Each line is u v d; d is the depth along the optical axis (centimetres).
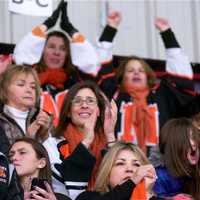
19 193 1384
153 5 2292
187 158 1597
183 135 1602
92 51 2027
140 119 1995
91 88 1709
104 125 1692
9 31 2109
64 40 1977
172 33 2116
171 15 2314
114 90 2016
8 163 1388
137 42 2255
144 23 2272
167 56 2103
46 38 1958
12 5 1628
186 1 2334
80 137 1667
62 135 1672
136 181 1488
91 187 1587
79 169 1565
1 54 2034
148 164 1541
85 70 2012
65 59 1978
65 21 2019
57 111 1905
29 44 1934
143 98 2011
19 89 1656
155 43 2267
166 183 1619
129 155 1553
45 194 1445
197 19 2334
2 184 1359
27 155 1501
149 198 1511
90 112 1683
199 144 1595
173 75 2083
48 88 1938
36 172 1505
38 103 1683
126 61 2023
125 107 1997
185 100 2053
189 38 2322
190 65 2116
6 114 1634
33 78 1678
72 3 2189
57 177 1570
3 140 1562
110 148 1584
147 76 2023
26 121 1658
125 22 2248
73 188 1557
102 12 2223
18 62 1925
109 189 1540
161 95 2045
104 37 2061
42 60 1958
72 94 1698
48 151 1614
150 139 1994
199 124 1614
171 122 1636
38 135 1623
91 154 1573
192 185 1597
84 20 2202
